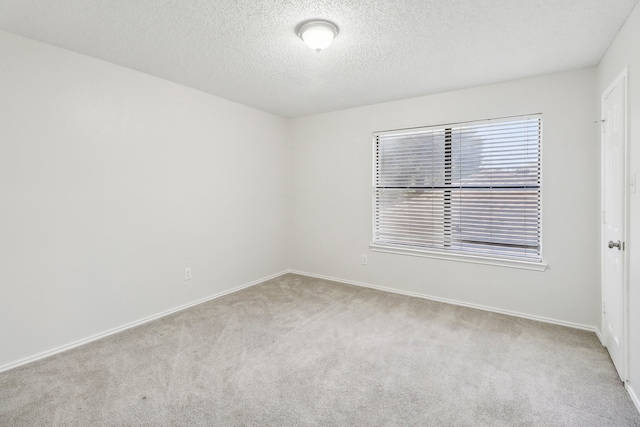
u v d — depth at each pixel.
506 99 3.08
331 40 2.12
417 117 3.59
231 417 1.73
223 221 3.73
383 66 2.73
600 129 2.58
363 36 2.20
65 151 2.44
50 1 1.82
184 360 2.31
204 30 2.14
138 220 2.92
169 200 3.17
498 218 3.21
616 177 2.15
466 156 3.35
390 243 3.89
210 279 3.61
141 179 2.93
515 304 3.13
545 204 2.95
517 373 2.14
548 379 2.07
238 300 3.58
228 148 3.76
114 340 2.62
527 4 1.83
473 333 2.74
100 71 2.62
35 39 2.26
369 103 3.85
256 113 4.12
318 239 4.45
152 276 3.05
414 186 3.69
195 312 3.23
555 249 2.93
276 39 2.26
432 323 2.95
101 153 2.64
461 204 3.40
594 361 2.28
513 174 3.11
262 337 2.68
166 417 1.73
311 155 4.45
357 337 2.67
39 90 2.29
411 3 1.82
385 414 1.76
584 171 2.78
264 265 4.33
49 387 1.99
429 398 1.89
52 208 2.38
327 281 4.31
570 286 2.88
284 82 3.13
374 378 2.09
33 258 2.30
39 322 2.34
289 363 2.27
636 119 1.79
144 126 2.93
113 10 1.91
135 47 2.39
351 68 2.77
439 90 3.35
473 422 1.69
